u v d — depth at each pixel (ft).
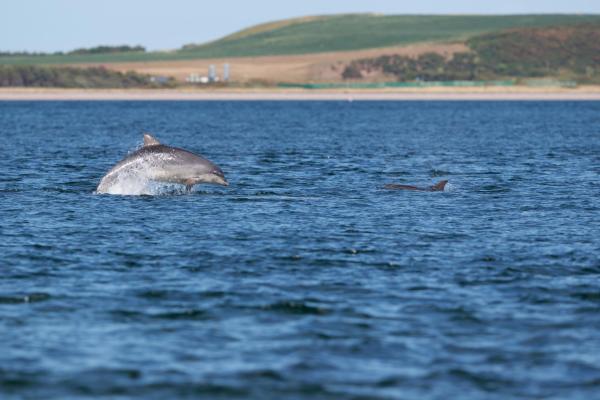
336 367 177.27
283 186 451.94
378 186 456.45
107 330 199.00
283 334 196.95
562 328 201.16
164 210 361.71
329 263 264.11
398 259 270.26
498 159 639.76
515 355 184.14
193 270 254.47
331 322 205.46
